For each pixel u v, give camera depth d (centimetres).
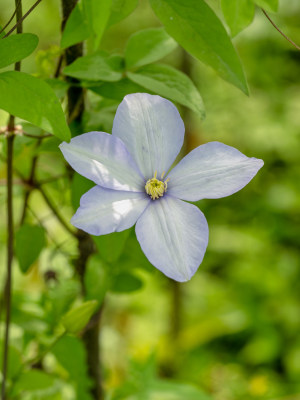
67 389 70
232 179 51
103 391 68
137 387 71
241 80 52
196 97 56
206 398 70
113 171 51
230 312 137
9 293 59
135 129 52
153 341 129
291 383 129
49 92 49
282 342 136
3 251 88
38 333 63
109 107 60
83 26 53
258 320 138
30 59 89
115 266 63
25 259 63
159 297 138
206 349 137
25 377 62
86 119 59
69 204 68
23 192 64
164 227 51
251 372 134
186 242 51
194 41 52
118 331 133
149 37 57
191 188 52
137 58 57
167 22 52
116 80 56
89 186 56
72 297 63
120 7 53
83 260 64
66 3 56
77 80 58
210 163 52
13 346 62
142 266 63
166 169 52
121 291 65
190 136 123
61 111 49
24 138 58
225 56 52
